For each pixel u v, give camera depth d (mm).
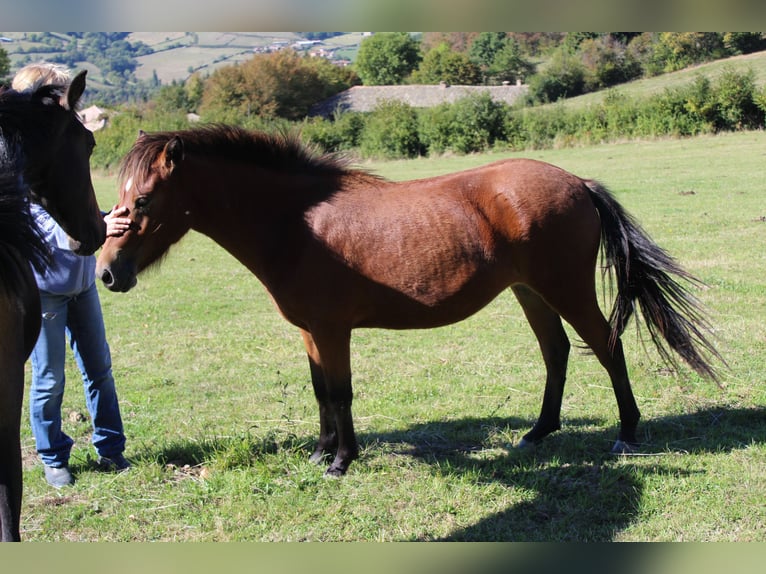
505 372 6406
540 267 4566
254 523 3969
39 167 3324
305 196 4480
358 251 4355
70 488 4395
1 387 2787
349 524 3938
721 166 20312
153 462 4660
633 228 4758
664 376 5984
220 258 12766
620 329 4727
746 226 12188
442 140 32344
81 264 4238
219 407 5789
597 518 3902
